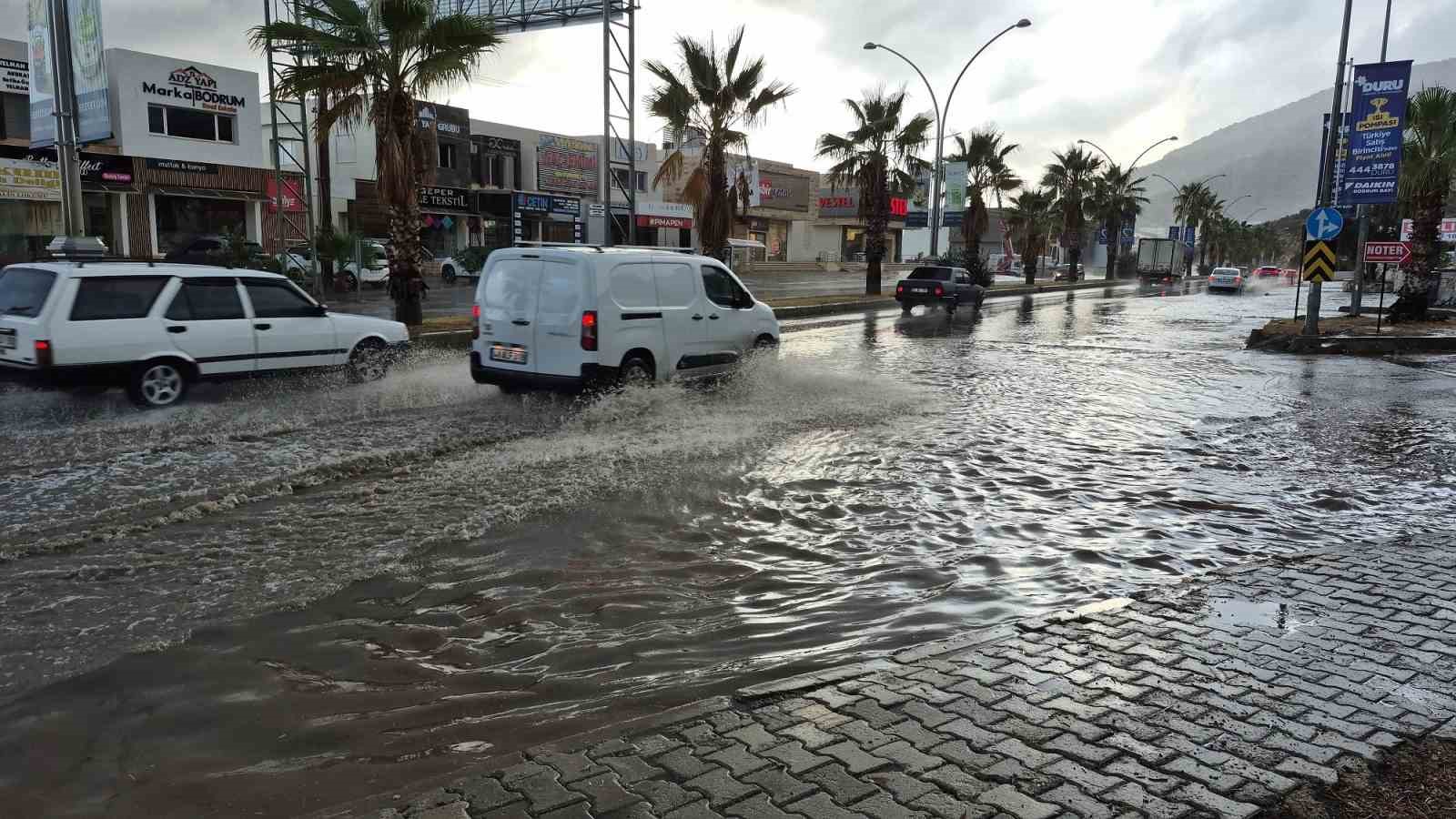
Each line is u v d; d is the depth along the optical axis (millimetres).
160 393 10055
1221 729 3232
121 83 31469
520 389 11141
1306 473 7734
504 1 26953
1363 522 6293
